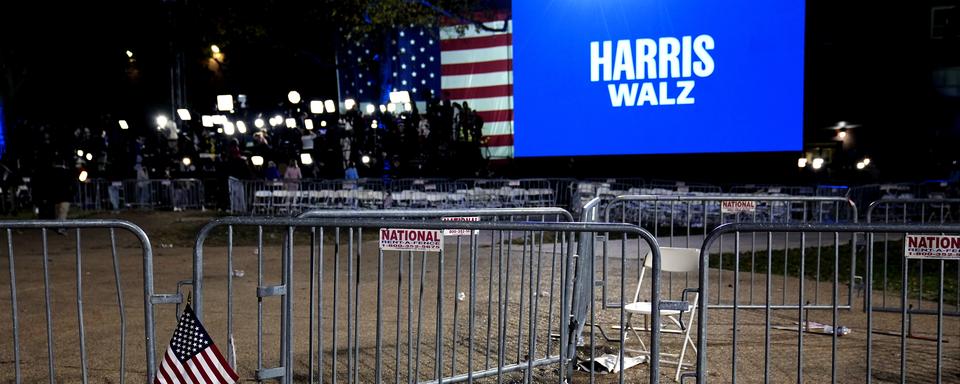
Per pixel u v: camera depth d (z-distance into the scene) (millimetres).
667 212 16531
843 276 11070
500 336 5156
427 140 22500
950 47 25766
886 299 9242
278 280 10406
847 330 7293
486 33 24031
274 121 24922
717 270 11406
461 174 22203
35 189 16328
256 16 29000
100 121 32062
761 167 22891
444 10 24031
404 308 8383
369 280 10219
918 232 4453
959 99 25797
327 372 6023
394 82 25125
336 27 26625
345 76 26766
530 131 22953
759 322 7824
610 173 23859
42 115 35562
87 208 22766
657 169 23578
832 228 4523
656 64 21359
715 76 20812
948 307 8695
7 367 6211
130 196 22812
